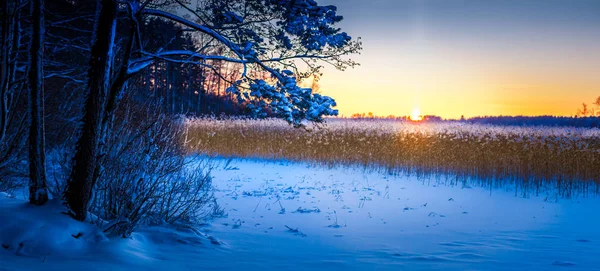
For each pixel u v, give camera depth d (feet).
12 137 28.55
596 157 58.29
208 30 27.07
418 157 67.87
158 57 24.97
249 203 39.83
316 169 67.05
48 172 29.09
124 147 26.30
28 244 17.92
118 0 22.71
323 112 29.45
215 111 137.08
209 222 31.22
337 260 21.17
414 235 29.32
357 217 35.27
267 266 19.12
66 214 20.22
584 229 32.22
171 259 19.71
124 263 17.79
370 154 70.95
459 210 39.47
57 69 39.45
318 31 29.45
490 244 26.71
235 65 35.53
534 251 24.53
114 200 24.97
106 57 21.34
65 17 36.06
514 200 45.44
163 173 28.17
